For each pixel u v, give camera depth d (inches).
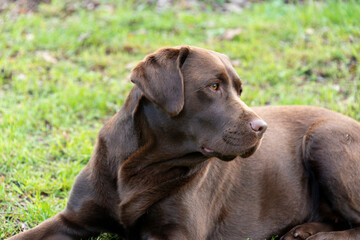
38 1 758.5
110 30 665.0
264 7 755.4
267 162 315.0
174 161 274.8
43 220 316.5
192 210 277.4
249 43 631.8
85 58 594.2
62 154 409.1
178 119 265.3
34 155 393.1
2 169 376.5
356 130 324.5
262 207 311.0
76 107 482.0
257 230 309.4
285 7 741.3
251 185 309.4
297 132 331.9
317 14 679.1
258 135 261.9
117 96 506.6
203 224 285.4
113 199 281.4
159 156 273.4
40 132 440.5
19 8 741.9
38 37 640.4
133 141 274.4
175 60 261.6
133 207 277.0
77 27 668.1
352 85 516.7
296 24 663.1
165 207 274.4
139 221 280.7
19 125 439.2
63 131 438.0
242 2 794.2
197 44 636.1
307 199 322.0
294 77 548.7
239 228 305.7
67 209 291.9
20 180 362.0
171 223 274.5
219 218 300.7
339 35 616.7
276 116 338.6
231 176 304.7
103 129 292.2
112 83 536.7
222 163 301.1
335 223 321.4
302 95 505.7
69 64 578.6
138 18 708.0
